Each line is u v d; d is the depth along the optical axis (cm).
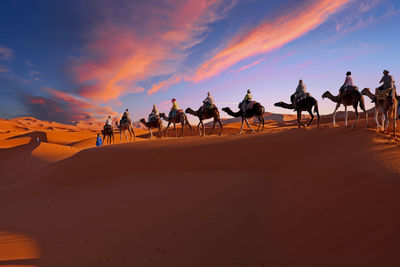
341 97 1377
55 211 892
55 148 3412
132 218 746
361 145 954
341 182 693
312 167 893
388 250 418
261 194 804
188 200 830
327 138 1145
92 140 4975
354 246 458
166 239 608
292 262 468
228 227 632
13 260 555
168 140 1695
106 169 1368
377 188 589
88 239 641
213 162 1188
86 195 1048
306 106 1472
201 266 490
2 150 3691
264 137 1320
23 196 1173
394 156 765
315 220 571
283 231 573
